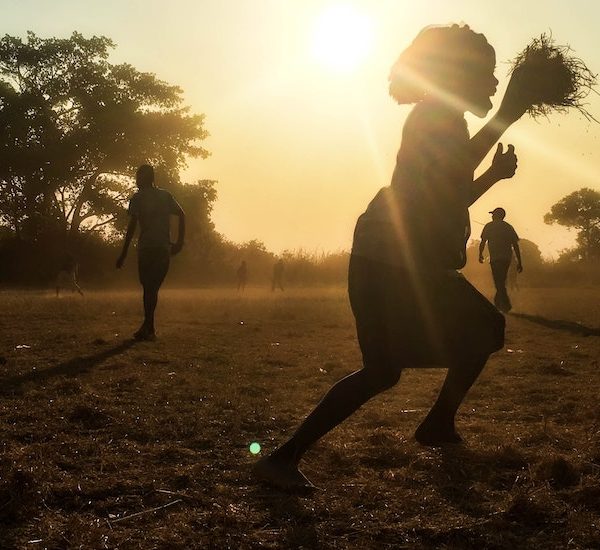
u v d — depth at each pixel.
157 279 10.55
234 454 4.59
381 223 3.93
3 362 8.10
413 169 3.92
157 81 62.81
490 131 3.88
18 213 60.94
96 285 59.22
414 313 3.89
